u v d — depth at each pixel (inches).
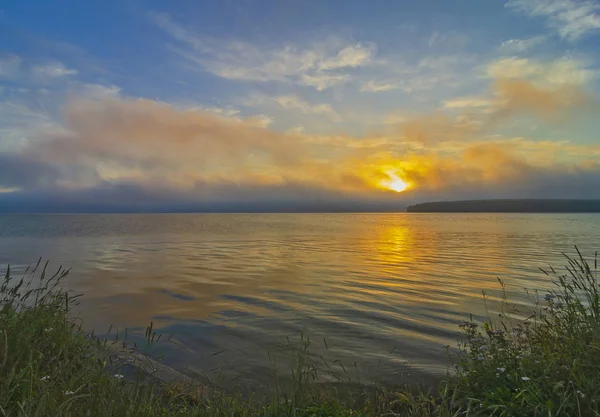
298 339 316.2
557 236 1761.8
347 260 904.3
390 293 507.2
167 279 628.1
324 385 218.1
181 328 349.7
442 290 526.3
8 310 185.8
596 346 159.9
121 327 351.9
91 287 552.4
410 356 273.1
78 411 128.2
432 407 177.2
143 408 137.9
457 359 263.6
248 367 253.1
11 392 127.0
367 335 326.0
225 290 534.0
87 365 174.9
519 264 800.9
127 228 2849.4
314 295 497.0
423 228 2795.3
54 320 217.6
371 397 198.2
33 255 1017.5
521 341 204.1
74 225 3417.8
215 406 153.7
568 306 197.8
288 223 4188.0
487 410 144.6
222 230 2571.4
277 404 148.6
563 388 143.2
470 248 1195.3
